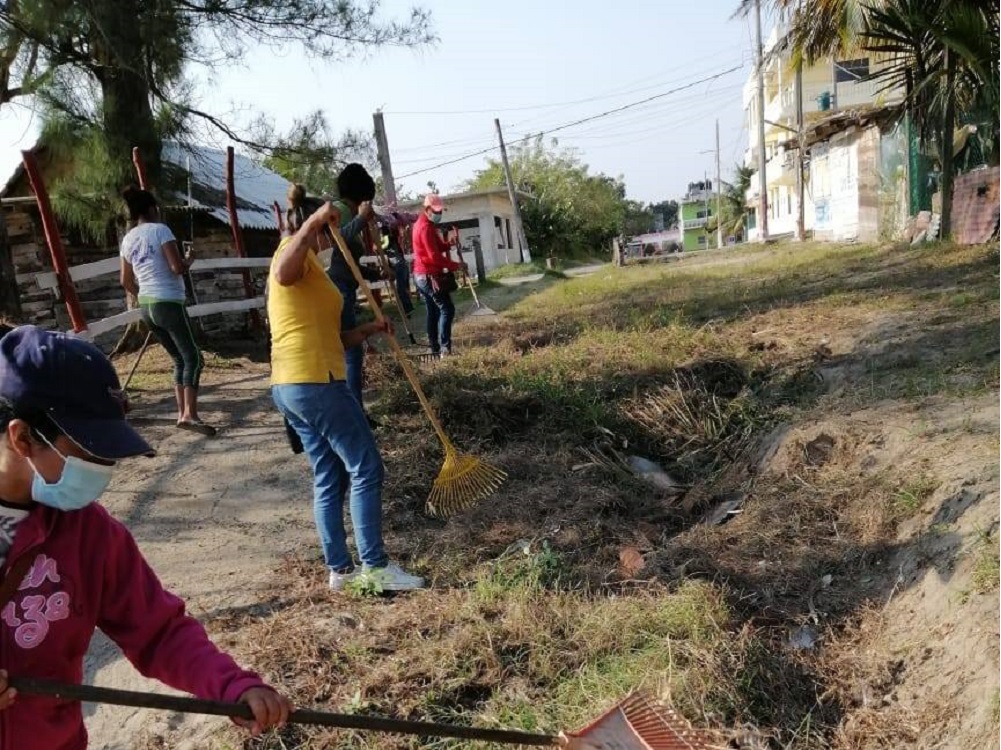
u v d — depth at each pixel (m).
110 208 10.69
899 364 6.24
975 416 4.79
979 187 12.39
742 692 3.25
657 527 4.97
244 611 4.14
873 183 18.81
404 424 6.73
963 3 11.16
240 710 1.90
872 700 3.23
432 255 9.20
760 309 9.88
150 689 3.66
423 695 3.37
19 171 13.72
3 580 1.75
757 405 6.35
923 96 13.19
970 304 7.68
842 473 4.85
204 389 8.68
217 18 10.69
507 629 3.73
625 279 18.78
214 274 13.27
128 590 1.98
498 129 37.69
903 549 3.92
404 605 4.07
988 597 3.20
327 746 3.17
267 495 5.66
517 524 4.89
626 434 6.44
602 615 3.74
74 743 1.94
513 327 11.96
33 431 1.70
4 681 1.68
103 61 10.12
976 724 2.81
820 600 3.85
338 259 5.67
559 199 49.06
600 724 2.49
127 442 1.78
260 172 18.75
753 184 47.12
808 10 12.45
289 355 4.04
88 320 13.39
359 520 4.18
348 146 12.06
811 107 34.53
